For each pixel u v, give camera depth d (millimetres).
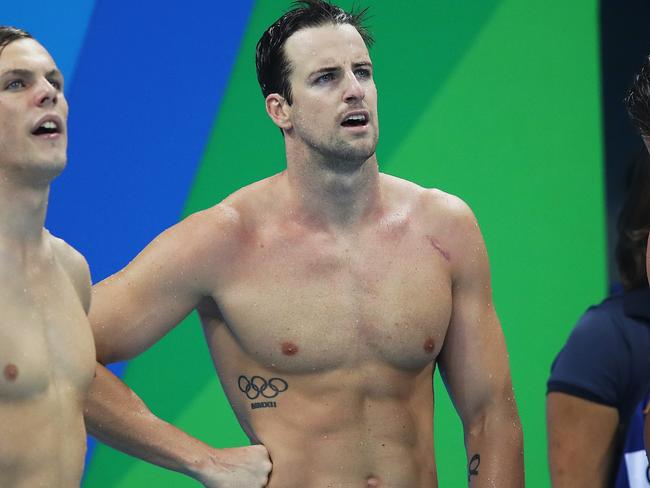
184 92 14508
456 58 15602
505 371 9812
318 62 9141
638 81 7746
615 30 16109
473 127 15641
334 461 9305
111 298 9383
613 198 16031
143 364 14516
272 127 14766
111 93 14273
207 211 9594
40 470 7340
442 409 15312
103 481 14453
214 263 9391
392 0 15398
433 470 9617
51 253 7785
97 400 9195
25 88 7379
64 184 14094
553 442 9156
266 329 9344
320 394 9367
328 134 9078
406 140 15422
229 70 14648
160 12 14438
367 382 9383
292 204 9531
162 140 14445
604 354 9008
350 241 9469
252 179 14719
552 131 15859
